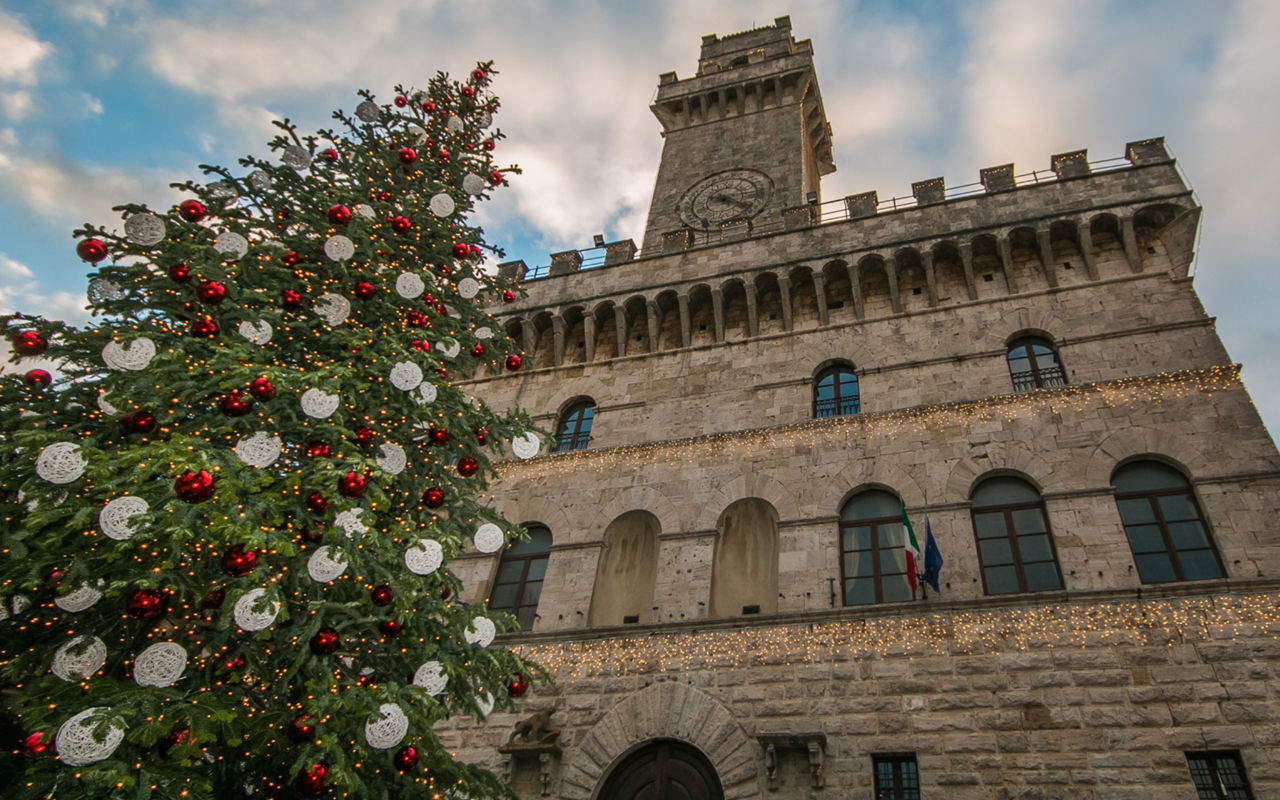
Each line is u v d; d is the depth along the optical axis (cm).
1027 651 1568
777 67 4206
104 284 1240
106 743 784
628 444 2308
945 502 1845
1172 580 1614
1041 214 2300
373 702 1006
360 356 1340
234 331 1280
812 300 2494
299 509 1095
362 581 1144
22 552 920
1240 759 1359
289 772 1028
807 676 1673
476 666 1266
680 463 2188
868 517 1927
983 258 2361
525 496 2286
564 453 2348
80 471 902
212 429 1141
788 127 3897
